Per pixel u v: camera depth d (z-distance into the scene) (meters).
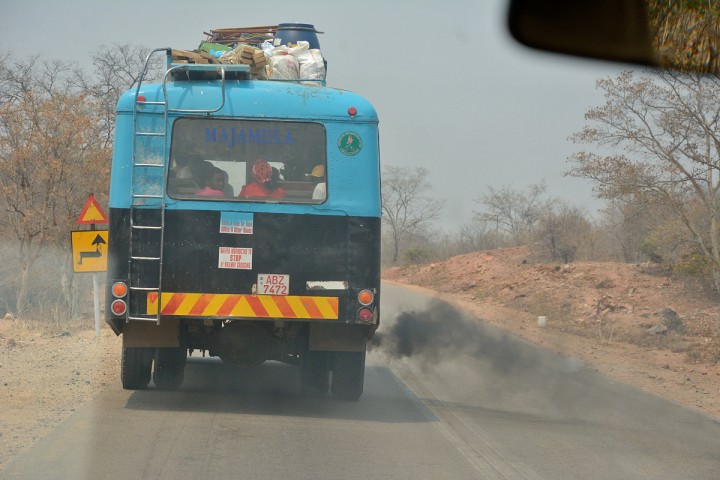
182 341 15.27
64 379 17.00
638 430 15.47
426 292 51.47
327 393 16.83
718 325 31.42
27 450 11.40
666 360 26.09
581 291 42.31
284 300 14.25
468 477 11.25
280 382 18.36
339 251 14.41
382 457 12.09
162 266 14.09
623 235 54.19
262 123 14.55
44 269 38.22
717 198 31.05
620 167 30.22
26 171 34.47
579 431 15.04
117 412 14.16
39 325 27.02
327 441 12.87
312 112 14.60
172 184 14.30
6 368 17.97
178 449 11.88
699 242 31.42
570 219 59.34
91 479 10.20
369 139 14.65
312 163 14.59
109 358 20.27
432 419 15.25
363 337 14.98
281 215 14.34
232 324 15.00
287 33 17.62
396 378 20.53
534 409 17.23
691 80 25.72
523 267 56.22
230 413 14.62
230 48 17.45
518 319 36.62
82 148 35.28
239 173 14.46
